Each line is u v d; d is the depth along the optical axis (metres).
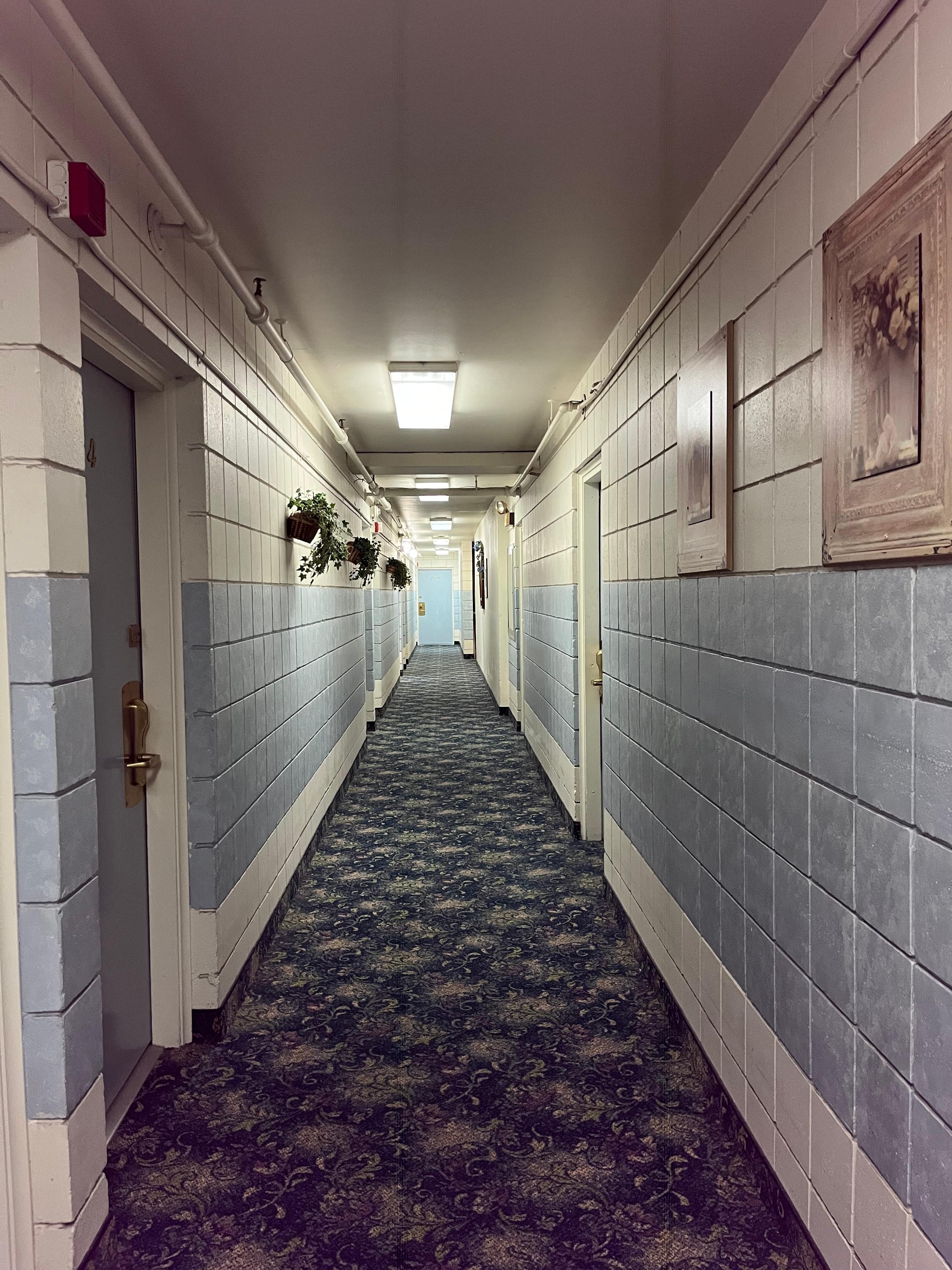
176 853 2.48
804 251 1.61
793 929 1.70
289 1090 2.30
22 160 1.38
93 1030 1.66
